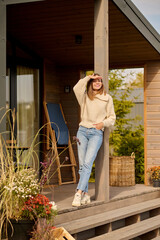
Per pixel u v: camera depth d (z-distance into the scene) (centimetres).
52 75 800
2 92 429
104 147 504
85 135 484
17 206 383
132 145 1025
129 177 711
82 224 444
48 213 384
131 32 632
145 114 776
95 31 502
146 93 777
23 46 715
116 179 704
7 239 377
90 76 482
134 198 593
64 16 583
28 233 373
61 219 439
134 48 707
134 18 580
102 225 487
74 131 805
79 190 470
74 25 617
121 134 1070
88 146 480
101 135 487
